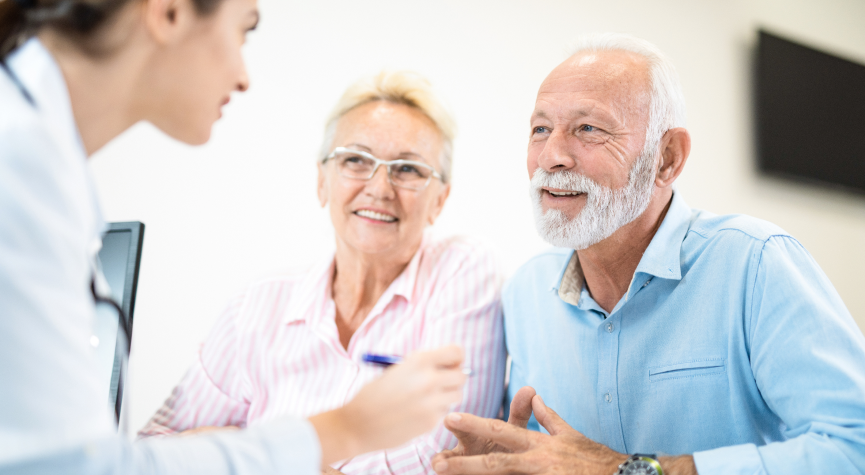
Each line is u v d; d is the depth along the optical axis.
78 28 0.58
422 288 1.40
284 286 1.46
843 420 0.83
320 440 0.65
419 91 1.44
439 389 0.69
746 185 2.70
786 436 0.94
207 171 1.99
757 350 0.98
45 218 0.50
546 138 1.15
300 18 2.13
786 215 2.75
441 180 1.49
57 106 0.56
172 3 0.61
